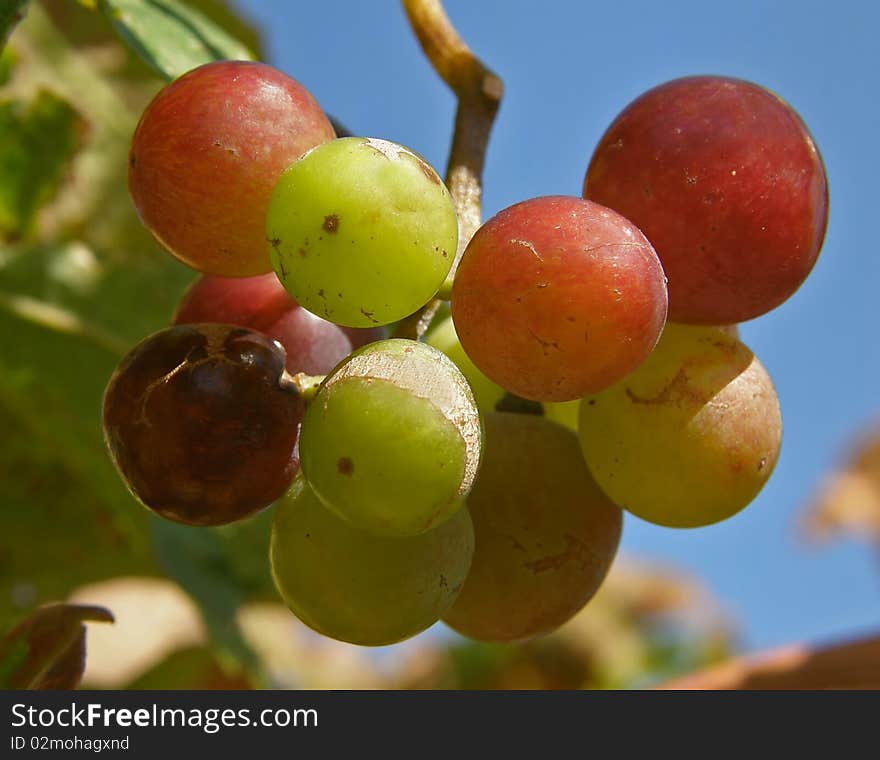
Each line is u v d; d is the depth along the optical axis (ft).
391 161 0.64
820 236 0.67
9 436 0.92
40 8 0.93
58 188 0.94
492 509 0.71
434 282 0.64
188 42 0.80
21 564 0.93
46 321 0.92
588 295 0.62
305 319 0.70
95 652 0.98
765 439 0.69
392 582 0.66
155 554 0.91
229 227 0.66
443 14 0.72
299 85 0.67
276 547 0.67
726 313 0.67
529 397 0.64
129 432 0.66
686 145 0.66
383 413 0.62
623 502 0.70
